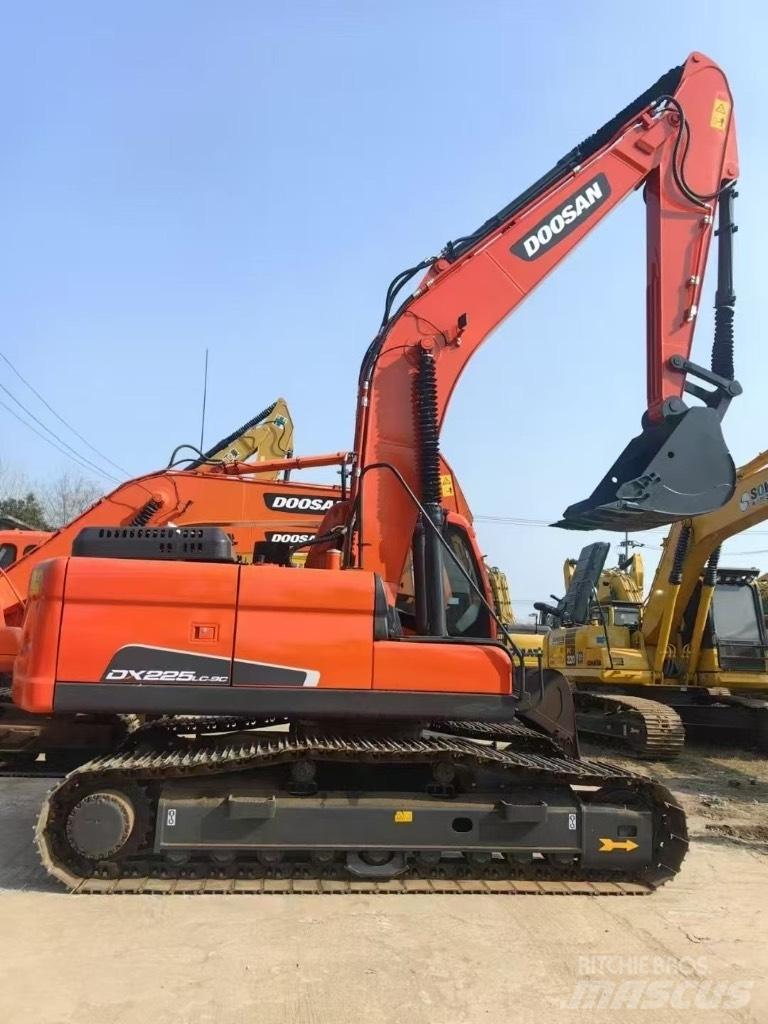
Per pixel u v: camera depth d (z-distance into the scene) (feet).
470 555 20.39
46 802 15.39
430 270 20.81
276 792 16.34
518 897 16.19
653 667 39.70
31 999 11.32
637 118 22.53
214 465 33.19
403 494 19.45
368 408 19.61
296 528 29.43
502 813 16.49
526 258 21.33
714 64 23.32
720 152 22.91
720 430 20.20
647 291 22.43
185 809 15.87
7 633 25.20
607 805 17.12
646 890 16.67
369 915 14.85
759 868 18.94
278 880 16.16
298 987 11.92
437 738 17.66
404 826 16.25
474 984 12.23
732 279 22.07
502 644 17.37
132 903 15.02
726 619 40.16
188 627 15.92
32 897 15.21
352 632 16.28
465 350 20.51
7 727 22.49
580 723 40.81
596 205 22.04
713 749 39.63
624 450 21.70
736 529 35.88
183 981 11.98
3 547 33.24
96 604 15.89
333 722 17.04
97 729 22.56
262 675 15.89
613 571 54.34
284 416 47.34
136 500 29.68
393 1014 11.24
